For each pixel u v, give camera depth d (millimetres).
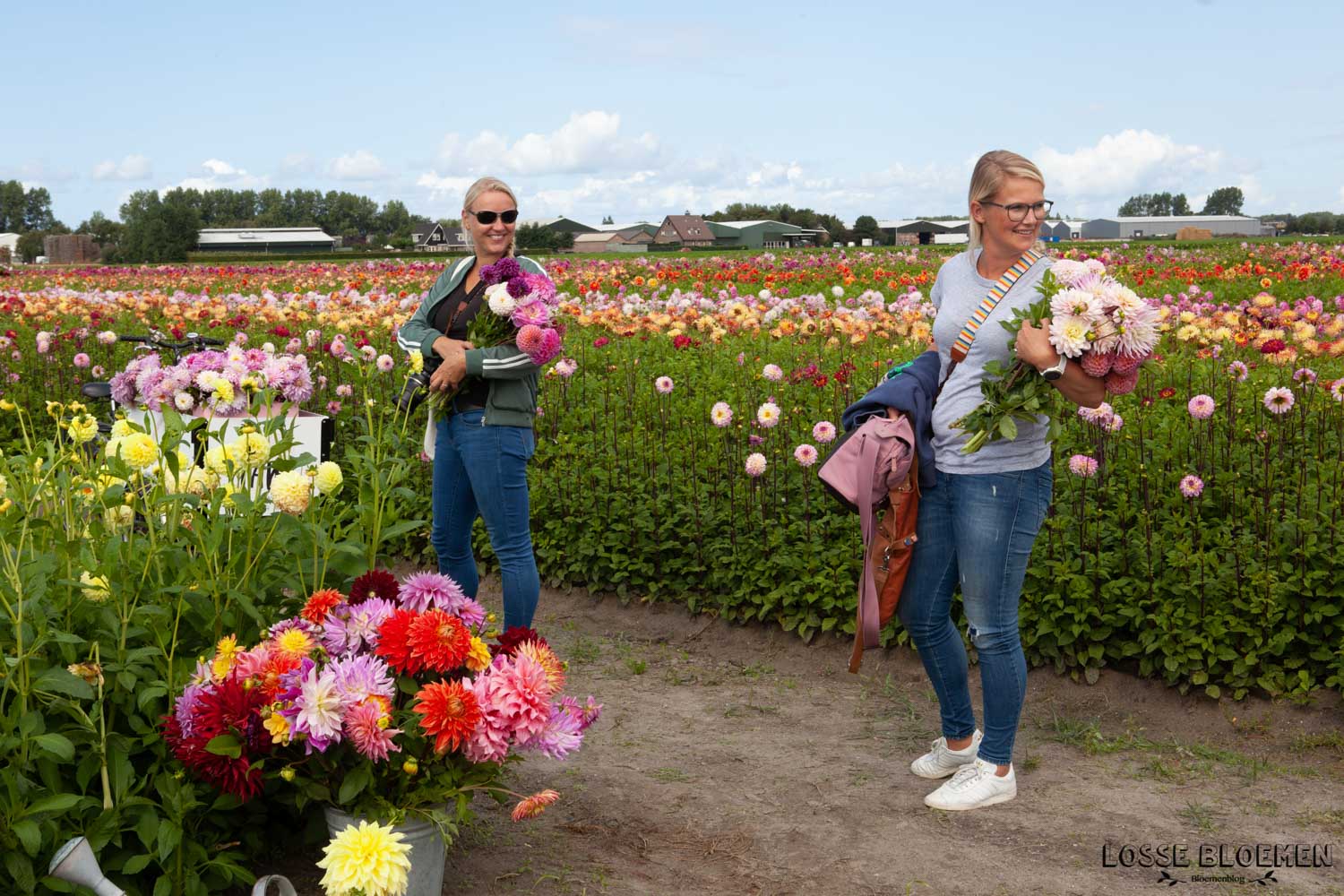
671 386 6980
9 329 13359
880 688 5422
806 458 5754
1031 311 3635
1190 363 8062
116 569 3295
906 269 25875
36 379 11102
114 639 3254
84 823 3016
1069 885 3543
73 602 3240
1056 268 3666
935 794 4129
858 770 4484
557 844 3801
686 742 4801
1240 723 4773
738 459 7000
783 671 5723
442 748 3029
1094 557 5375
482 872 3592
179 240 106000
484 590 6996
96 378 10469
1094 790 4273
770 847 3814
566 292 19047
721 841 3852
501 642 3416
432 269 28828
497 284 4438
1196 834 3898
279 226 168625
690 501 6625
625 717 5113
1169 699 4988
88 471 3617
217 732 2992
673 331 10602
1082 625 5180
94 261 106312
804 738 4844
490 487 4598
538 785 4293
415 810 3156
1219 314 9453
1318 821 3996
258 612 3398
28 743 2898
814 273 22516
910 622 4195
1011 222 3811
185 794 3043
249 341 12242
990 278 3951
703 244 123375
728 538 6379
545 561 6926
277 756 3082
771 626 6078
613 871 3625
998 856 3750
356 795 3094
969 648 5527
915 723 4988
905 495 3994
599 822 3986
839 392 7953
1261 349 7848
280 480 3439
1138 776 4414
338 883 2678
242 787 3006
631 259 40344
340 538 3916
